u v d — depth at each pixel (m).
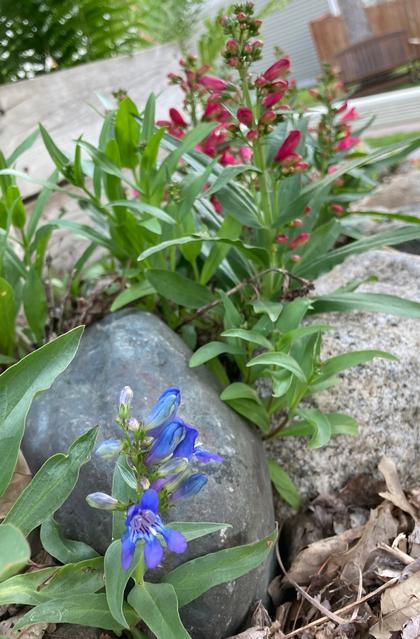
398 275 0.76
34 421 0.56
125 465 0.46
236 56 0.61
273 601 0.56
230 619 0.51
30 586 0.46
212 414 0.56
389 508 0.58
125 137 0.67
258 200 0.70
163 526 0.41
